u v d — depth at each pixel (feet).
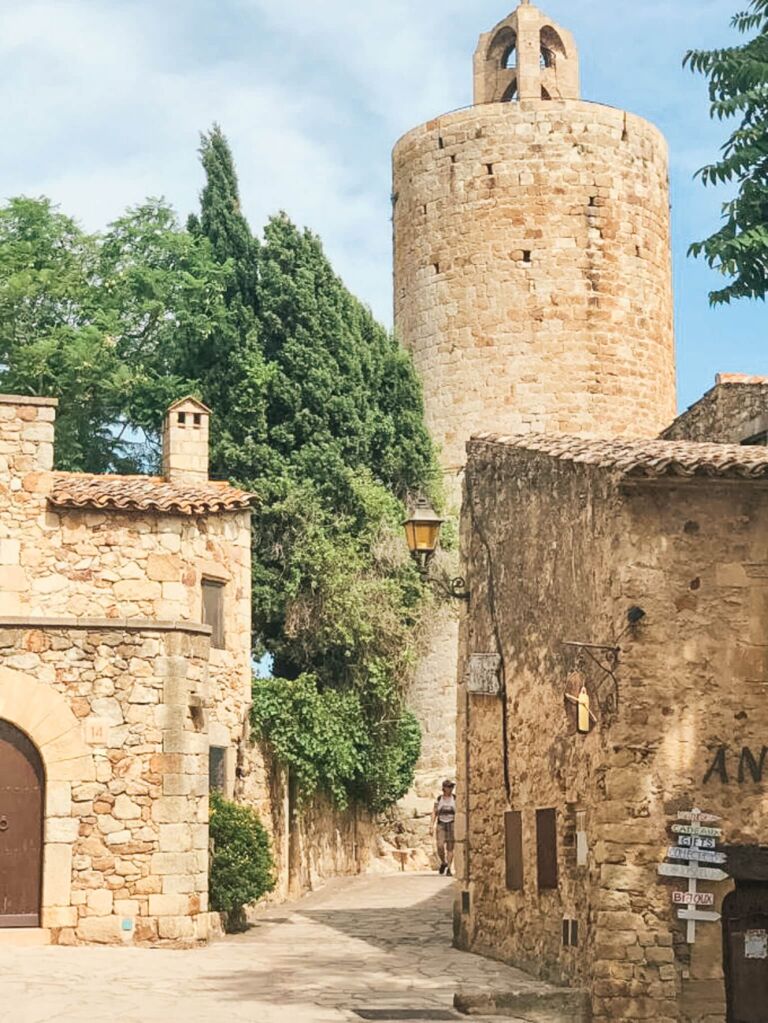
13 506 81.00
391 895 88.58
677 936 52.21
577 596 57.41
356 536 116.06
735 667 53.67
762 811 53.11
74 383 124.36
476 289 134.41
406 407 125.39
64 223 134.51
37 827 64.59
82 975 54.65
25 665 65.31
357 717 101.81
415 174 138.92
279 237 123.44
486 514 68.54
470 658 65.46
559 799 57.98
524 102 135.33
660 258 139.85
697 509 54.39
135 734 65.46
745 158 83.61
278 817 91.50
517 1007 50.37
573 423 132.57
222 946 65.10
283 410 119.65
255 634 112.88
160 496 84.12
